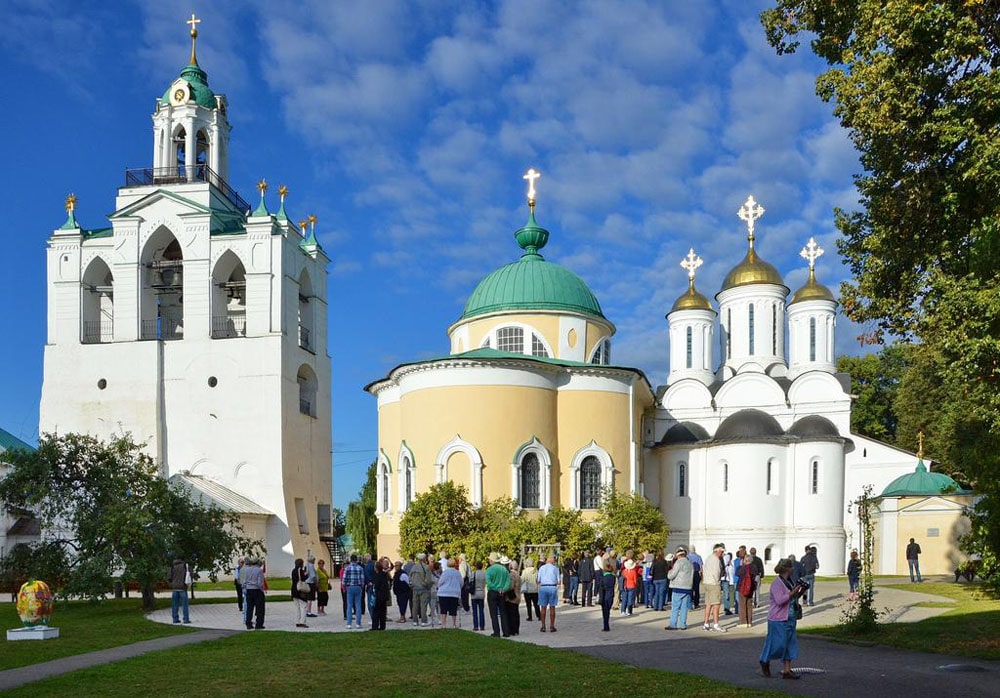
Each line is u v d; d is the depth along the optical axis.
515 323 53.41
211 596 43.16
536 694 14.17
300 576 27.16
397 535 47.16
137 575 33.12
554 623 24.94
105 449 37.34
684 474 60.97
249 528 57.62
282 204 66.19
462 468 44.50
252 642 22.41
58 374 63.84
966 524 50.53
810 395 62.38
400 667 17.42
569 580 35.69
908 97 21.33
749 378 63.78
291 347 64.38
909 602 31.22
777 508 57.59
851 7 23.61
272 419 61.62
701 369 70.06
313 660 18.73
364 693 14.70
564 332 53.41
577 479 47.09
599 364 53.31
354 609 26.92
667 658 18.53
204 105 69.88
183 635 24.55
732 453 58.38
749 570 25.88
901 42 20.86
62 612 33.69
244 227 64.25
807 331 67.19
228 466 61.53
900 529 52.47
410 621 28.28
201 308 63.41
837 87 23.62
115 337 63.69
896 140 22.03
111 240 64.75
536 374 46.38
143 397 62.72
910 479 54.53
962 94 20.77
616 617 28.81
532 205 58.66
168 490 36.84
